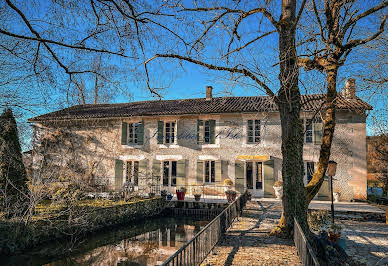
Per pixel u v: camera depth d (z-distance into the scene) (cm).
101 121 2119
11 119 559
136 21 488
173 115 1973
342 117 1733
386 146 1853
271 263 630
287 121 841
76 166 1662
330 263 658
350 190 1684
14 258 877
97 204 1316
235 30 747
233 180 1853
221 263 629
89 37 474
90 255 931
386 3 658
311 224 1095
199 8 639
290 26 779
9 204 950
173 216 1638
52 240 1011
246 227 1000
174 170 2017
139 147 2041
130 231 1283
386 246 845
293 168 838
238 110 1831
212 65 746
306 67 759
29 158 1127
